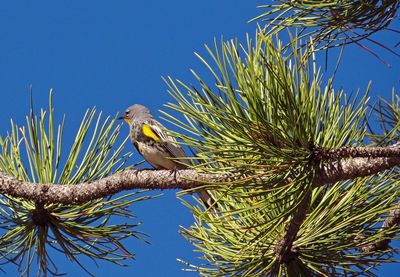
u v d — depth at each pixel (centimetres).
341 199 751
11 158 807
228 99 643
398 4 754
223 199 741
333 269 757
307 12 757
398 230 726
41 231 797
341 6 756
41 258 796
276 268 750
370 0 768
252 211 734
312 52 720
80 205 797
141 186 765
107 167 802
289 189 638
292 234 714
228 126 633
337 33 777
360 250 812
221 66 639
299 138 622
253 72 637
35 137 797
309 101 639
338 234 748
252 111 639
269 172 630
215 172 650
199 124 660
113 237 795
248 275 734
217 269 761
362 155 632
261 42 660
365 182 746
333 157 638
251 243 720
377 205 727
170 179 752
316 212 742
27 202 807
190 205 732
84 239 799
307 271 752
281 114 618
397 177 757
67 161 796
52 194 771
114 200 769
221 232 771
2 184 770
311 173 638
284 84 607
